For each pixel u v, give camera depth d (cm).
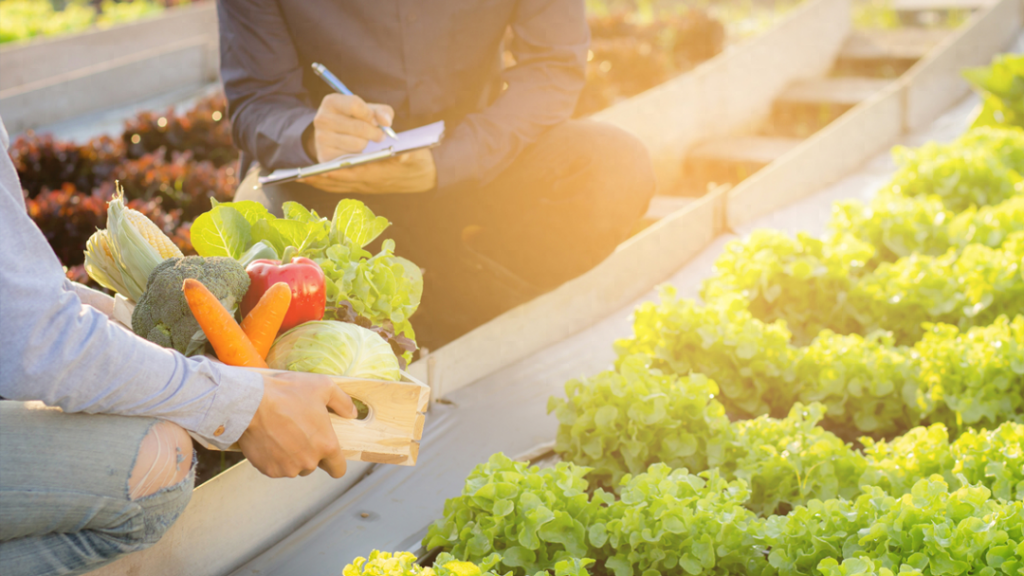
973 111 593
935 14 940
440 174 276
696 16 773
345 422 166
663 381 227
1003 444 203
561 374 299
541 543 181
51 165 498
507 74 309
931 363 247
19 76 812
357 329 175
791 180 473
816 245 305
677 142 568
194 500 188
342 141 250
